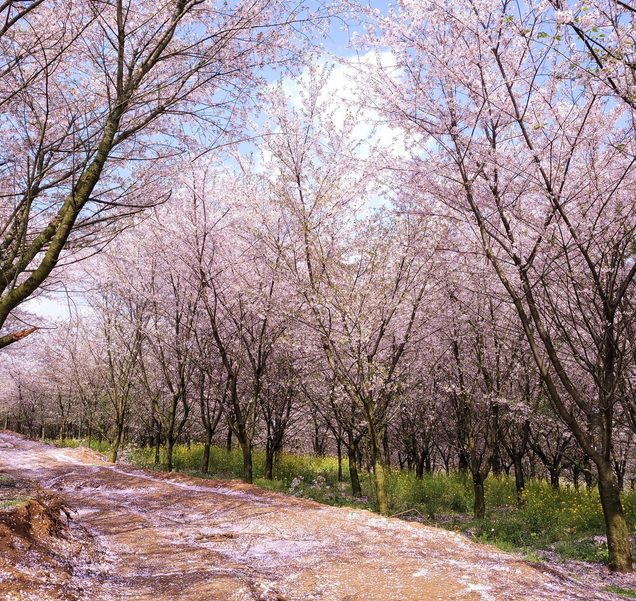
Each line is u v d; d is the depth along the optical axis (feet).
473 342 43.93
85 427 128.47
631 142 25.26
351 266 39.37
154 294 55.77
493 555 21.04
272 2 21.15
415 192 35.91
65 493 38.29
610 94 23.85
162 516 30.50
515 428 48.06
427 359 48.52
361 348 36.76
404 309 39.78
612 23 21.70
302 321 38.50
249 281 49.16
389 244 38.32
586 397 41.16
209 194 48.39
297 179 40.98
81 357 89.40
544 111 28.37
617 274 30.17
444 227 38.11
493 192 30.19
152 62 17.69
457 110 29.91
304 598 15.81
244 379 58.90
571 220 29.27
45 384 115.34
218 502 34.12
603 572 26.61
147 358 73.15
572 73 22.91
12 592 12.51
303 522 27.66
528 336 29.55
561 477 73.46
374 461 36.27
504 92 29.37
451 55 29.22
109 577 17.17
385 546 22.52
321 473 68.28
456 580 16.97
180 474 46.70
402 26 29.58
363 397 36.78
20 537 16.56
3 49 20.35
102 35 22.48
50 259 14.51
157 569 18.62
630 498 40.60
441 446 76.95
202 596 14.96
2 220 25.36
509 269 34.58
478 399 45.44
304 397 55.42
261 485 50.78
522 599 15.15
